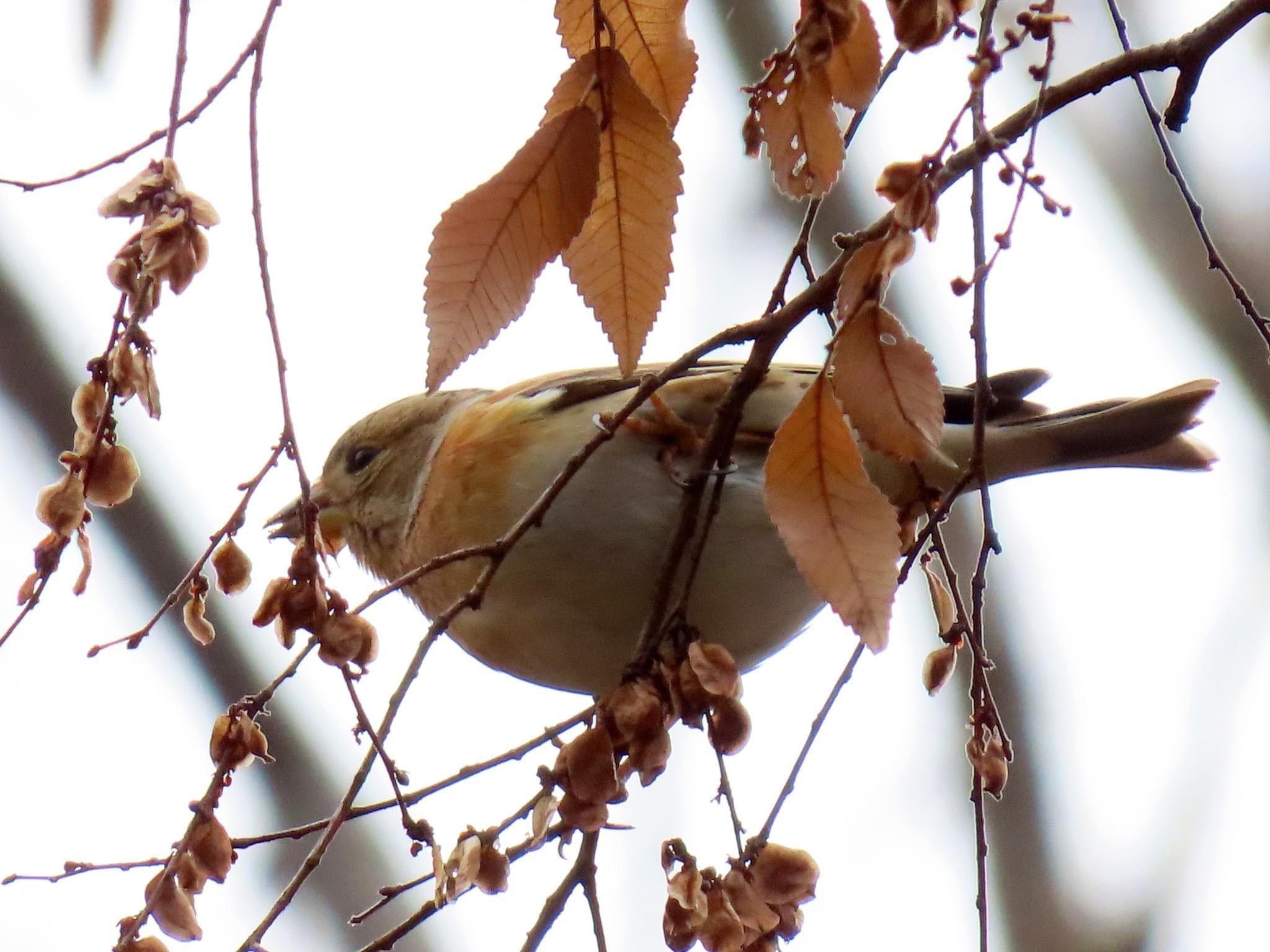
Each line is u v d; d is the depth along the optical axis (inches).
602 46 184.9
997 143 176.9
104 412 190.9
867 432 171.8
